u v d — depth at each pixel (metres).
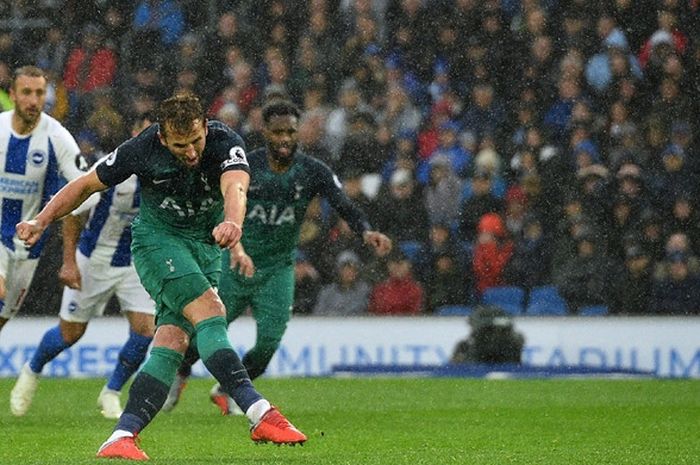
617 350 35.31
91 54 38.91
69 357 34.53
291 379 34.12
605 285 35.88
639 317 35.34
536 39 39.41
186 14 39.81
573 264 35.97
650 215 36.28
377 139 38.38
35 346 34.19
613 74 38.72
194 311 16.05
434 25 39.78
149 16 39.53
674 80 38.50
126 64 39.12
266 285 24.95
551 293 36.06
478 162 37.53
